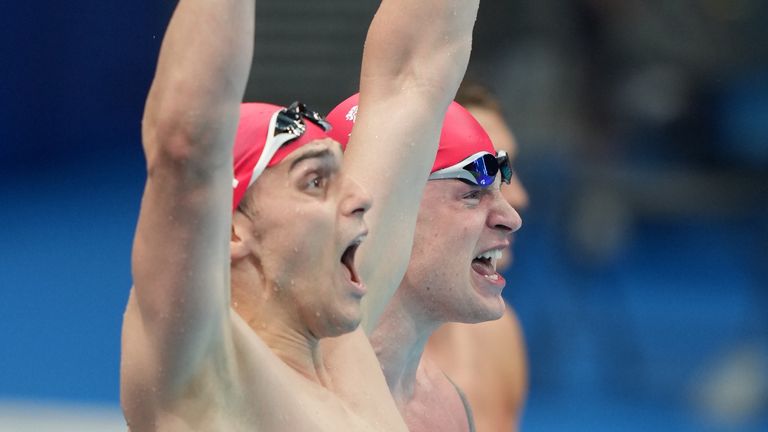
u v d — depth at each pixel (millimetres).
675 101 33750
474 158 10766
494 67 32062
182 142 6340
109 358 28750
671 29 33719
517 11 32562
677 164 34375
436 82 9414
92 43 47500
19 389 26250
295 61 35062
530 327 29484
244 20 6449
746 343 28453
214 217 6523
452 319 11008
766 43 34344
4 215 43406
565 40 32438
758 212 34156
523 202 15625
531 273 31172
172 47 6430
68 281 35844
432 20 9461
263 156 7457
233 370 6996
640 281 33062
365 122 9305
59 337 30469
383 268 8992
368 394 8344
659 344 29125
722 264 34281
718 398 26609
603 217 31312
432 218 10766
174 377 6727
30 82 47531
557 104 31766
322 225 7500
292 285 7551
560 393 27281
